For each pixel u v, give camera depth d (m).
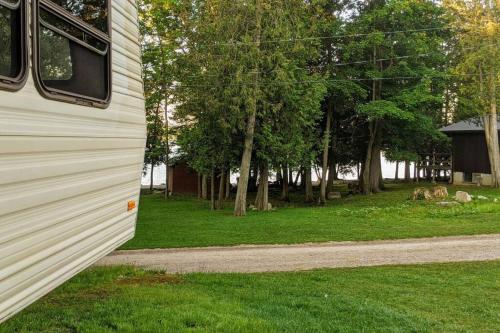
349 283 9.42
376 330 6.26
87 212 3.80
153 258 12.14
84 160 3.71
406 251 12.81
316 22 24.00
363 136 31.81
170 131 31.69
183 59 21.81
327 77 24.67
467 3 27.08
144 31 27.97
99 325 5.68
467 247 13.16
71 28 3.55
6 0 2.70
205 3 21.48
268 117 22.58
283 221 18.25
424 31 28.22
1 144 2.56
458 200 22.11
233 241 14.27
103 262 11.48
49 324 5.67
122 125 4.66
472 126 33.47
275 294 8.34
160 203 28.70
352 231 15.68
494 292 8.73
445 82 30.05
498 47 26.92
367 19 26.97
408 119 26.75
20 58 2.83
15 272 2.75
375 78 27.19
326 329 6.17
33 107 2.94
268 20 21.08
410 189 32.62
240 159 23.88
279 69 20.84
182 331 5.46
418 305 7.84
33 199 2.92
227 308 6.77
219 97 21.00
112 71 4.38
